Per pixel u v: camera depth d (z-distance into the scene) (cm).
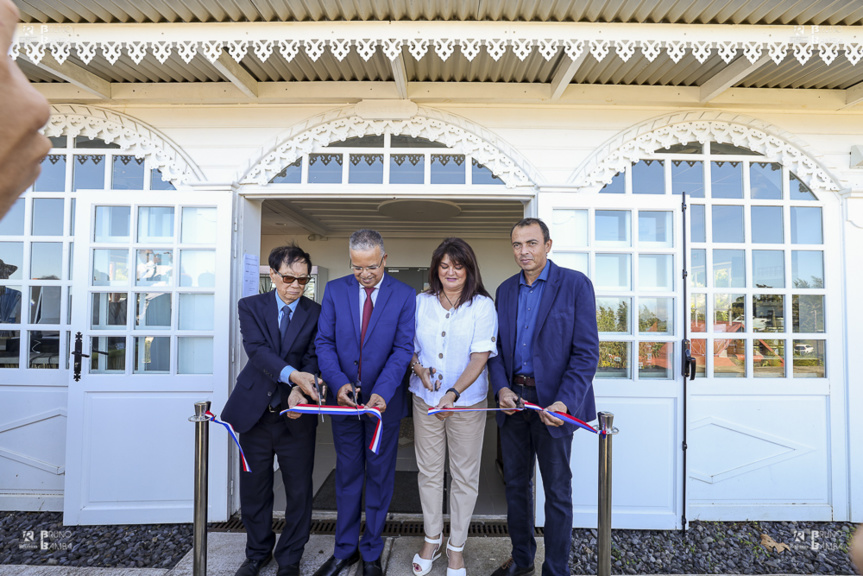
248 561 247
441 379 235
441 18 249
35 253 339
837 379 326
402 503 338
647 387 312
